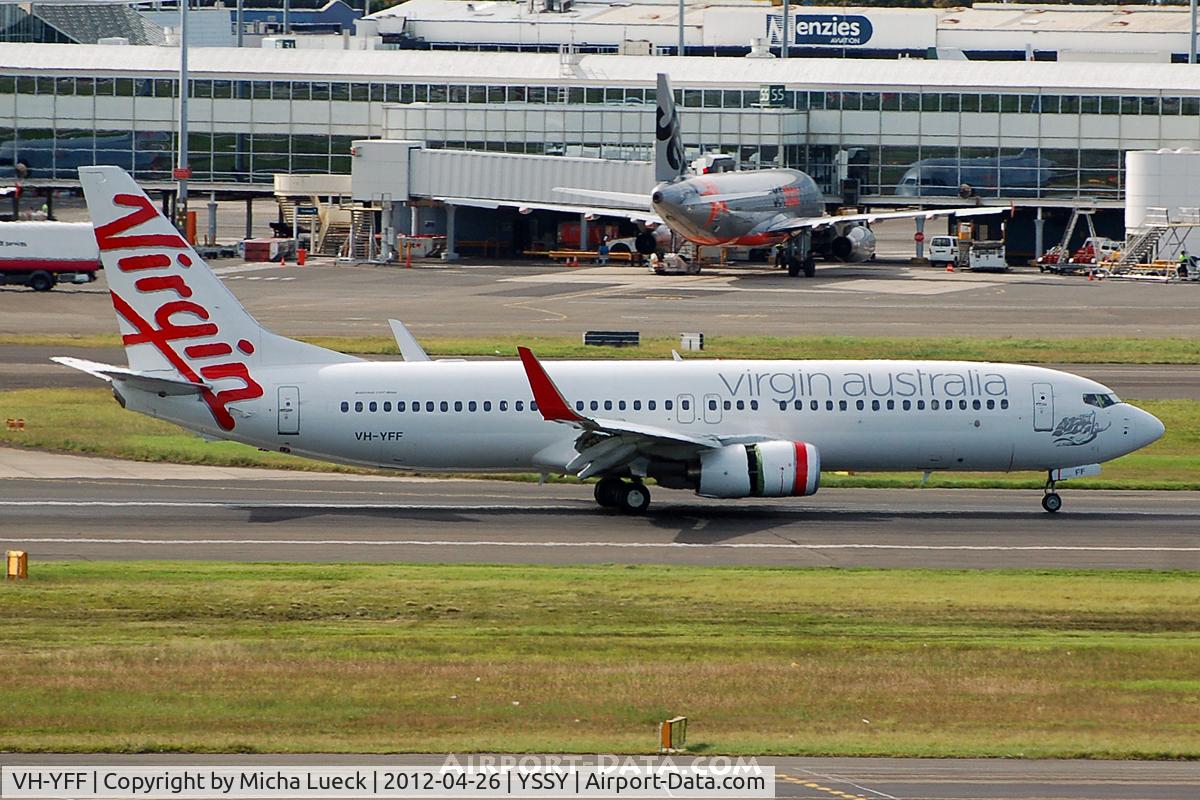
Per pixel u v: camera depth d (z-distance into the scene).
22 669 151.75
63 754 126.69
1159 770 126.06
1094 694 149.12
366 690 146.25
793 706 144.00
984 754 129.75
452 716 139.00
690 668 156.25
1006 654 163.75
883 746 131.50
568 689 147.88
